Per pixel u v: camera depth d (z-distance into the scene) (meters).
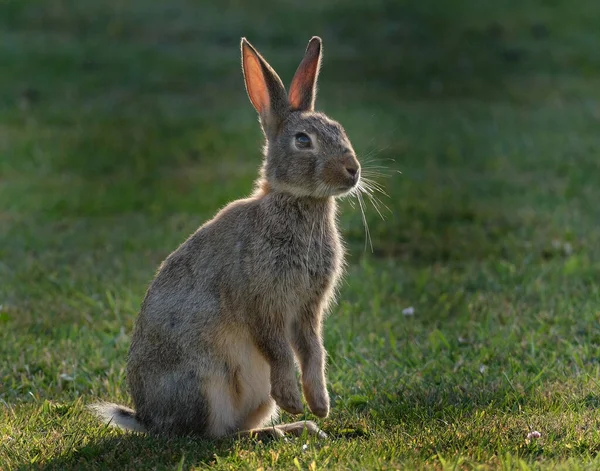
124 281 14.50
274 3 39.94
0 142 24.52
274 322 8.58
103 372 11.05
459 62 33.28
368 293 13.73
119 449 8.36
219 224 8.86
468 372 10.58
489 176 21.30
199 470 7.81
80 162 23.08
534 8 39.09
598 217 17.59
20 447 8.51
